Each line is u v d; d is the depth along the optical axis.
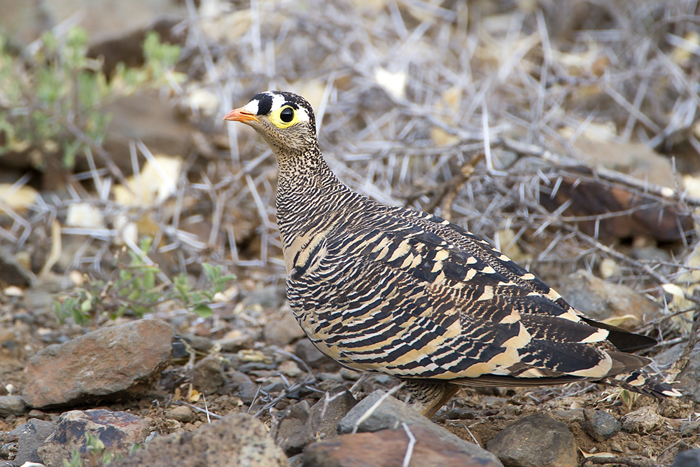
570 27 16.64
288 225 7.53
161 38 15.02
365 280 6.52
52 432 7.02
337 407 6.68
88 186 13.56
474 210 11.10
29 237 12.12
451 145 11.65
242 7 14.65
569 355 6.02
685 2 15.37
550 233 11.36
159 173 12.48
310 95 13.59
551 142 12.45
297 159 7.53
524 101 13.65
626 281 10.05
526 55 15.97
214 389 8.19
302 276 6.93
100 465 5.91
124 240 11.48
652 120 14.14
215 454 5.32
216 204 12.20
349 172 11.48
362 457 5.23
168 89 14.43
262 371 8.77
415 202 11.43
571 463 6.25
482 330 6.17
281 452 5.33
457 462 5.25
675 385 6.86
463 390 8.17
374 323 6.40
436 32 16.48
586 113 14.36
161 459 5.38
